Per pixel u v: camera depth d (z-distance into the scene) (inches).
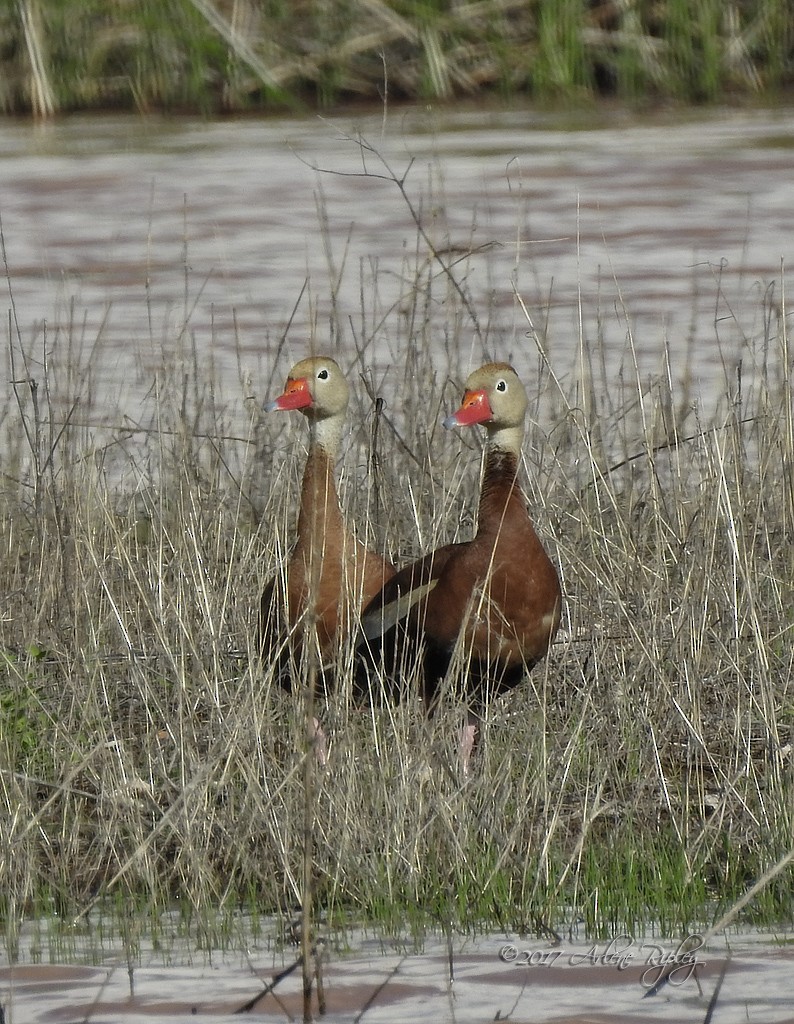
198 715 735.7
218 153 2009.1
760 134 2081.7
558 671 750.5
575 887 586.6
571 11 2245.3
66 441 898.1
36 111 2222.0
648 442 848.3
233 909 598.5
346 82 2229.3
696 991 500.1
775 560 808.9
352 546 719.1
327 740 690.2
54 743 676.1
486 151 1995.6
